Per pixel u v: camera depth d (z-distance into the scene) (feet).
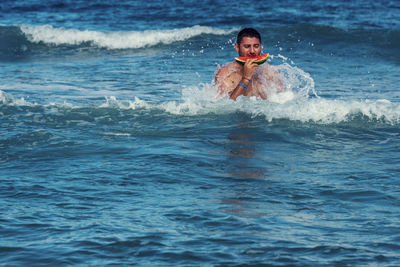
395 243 26.13
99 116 52.01
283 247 25.68
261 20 161.58
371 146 44.04
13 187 33.65
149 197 32.12
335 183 34.83
